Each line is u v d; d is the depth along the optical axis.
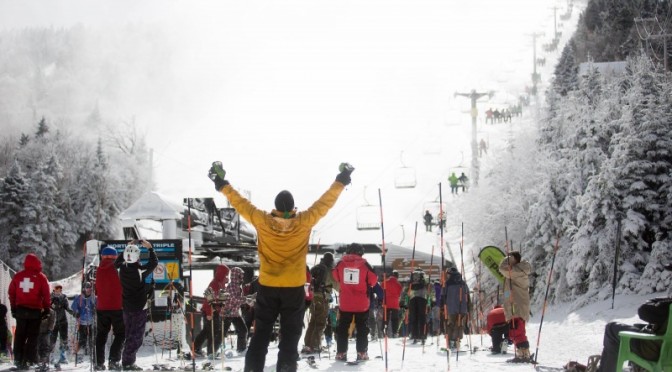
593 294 25.27
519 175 36.19
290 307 7.78
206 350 16.14
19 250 75.75
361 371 11.51
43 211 77.19
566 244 29.69
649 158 26.12
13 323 19.31
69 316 19.81
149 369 12.18
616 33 97.56
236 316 15.20
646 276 24.12
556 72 54.09
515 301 12.53
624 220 25.39
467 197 42.25
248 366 7.77
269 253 7.76
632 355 8.16
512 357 13.59
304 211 7.78
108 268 12.12
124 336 12.22
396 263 36.16
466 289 16.89
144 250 13.21
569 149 30.73
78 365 14.55
